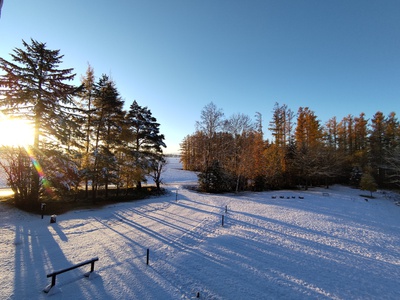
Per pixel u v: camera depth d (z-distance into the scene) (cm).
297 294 795
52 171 1770
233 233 1448
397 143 4116
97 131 2272
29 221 1537
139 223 1616
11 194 2262
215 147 3978
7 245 1090
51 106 1777
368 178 3684
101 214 1847
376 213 2350
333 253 1202
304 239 1396
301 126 4809
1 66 1559
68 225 1489
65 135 1827
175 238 1317
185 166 7488
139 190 2988
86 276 813
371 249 1290
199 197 2903
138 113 3048
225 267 974
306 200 2888
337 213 2200
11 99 1588
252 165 3678
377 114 5062
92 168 2211
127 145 2738
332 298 784
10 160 1923
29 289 722
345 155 5119
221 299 735
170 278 853
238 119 3938
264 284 851
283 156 4172
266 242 1309
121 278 827
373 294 824
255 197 3070
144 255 1052
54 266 896
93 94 2245
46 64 1759
